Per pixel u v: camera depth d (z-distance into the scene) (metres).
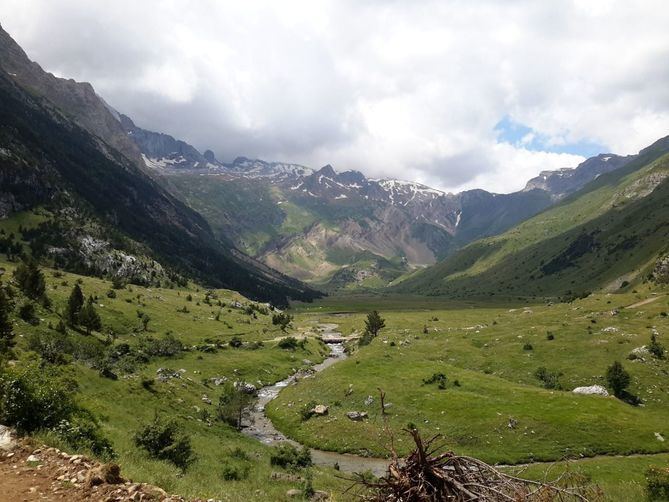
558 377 93.56
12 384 19.44
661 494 26.42
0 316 69.56
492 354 109.81
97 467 14.85
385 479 8.66
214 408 74.81
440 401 74.44
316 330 197.00
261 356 122.12
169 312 160.25
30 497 13.05
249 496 25.66
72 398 21.59
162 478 19.27
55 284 142.50
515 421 65.19
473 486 8.26
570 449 58.41
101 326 117.94
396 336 150.25
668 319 121.62
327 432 67.12
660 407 76.38
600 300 167.50
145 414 55.09
